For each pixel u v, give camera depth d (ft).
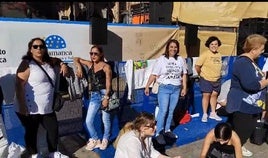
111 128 15.20
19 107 11.10
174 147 14.85
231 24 24.11
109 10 29.91
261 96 11.62
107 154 13.57
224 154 11.09
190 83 18.40
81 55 19.07
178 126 17.30
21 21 16.30
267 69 17.17
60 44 18.08
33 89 10.98
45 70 11.14
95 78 13.00
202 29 26.40
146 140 10.00
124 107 15.81
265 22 27.50
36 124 11.53
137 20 36.65
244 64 11.03
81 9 28.94
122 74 15.42
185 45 24.70
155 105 17.21
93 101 13.25
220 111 19.45
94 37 18.39
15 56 16.29
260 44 10.82
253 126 11.95
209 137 11.21
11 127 13.10
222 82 19.27
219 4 23.80
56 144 12.18
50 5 26.73
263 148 14.98
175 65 14.39
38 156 11.82
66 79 12.51
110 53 21.25
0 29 15.61
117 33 21.40
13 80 13.61
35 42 10.80
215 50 17.24
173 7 25.14
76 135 15.55
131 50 22.41
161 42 24.08
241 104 11.51
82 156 13.37
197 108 19.39
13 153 10.88
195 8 24.29
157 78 14.79
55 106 11.75
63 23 17.99
